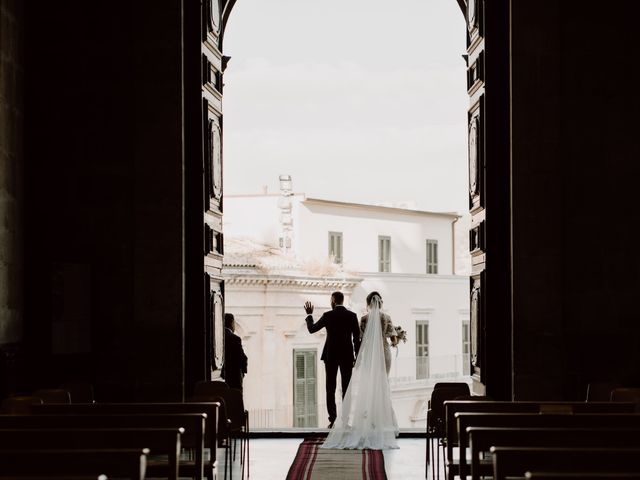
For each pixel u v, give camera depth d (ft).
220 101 45.27
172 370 40.22
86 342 40.14
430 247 153.79
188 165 41.65
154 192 40.73
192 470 26.94
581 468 18.16
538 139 40.75
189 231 41.39
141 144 40.91
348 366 48.85
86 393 36.78
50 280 39.86
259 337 107.86
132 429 22.07
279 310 109.29
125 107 41.16
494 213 41.88
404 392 133.69
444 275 142.31
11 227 38.88
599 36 41.04
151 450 23.89
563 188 40.83
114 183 41.01
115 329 40.52
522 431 21.54
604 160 40.86
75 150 41.14
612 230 40.78
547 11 40.88
